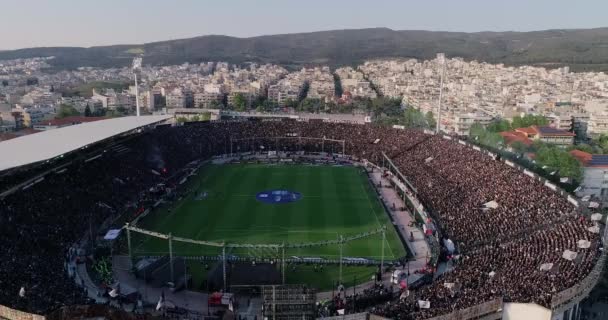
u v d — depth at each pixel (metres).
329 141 170.75
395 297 68.56
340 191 125.62
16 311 51.09
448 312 53.88
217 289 72.19
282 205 113.50
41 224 87.12
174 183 129.75
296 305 54.31
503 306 56.25
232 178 137.50
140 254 84.62
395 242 91.06
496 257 71.06
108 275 75.25
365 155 160.38
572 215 83.81
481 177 113.81
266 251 86.31
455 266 73.56
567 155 139.50
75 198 101.12
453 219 94.69
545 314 54.06
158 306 63.34
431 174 126.81
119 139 141.12
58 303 57.53
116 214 103.38
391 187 129.62
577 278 60.75
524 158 149.50
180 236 93.19
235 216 105.44
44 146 105.81
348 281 75.69
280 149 173.00
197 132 169.50
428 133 165.00
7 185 95.00
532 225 83.62
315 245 89.06
